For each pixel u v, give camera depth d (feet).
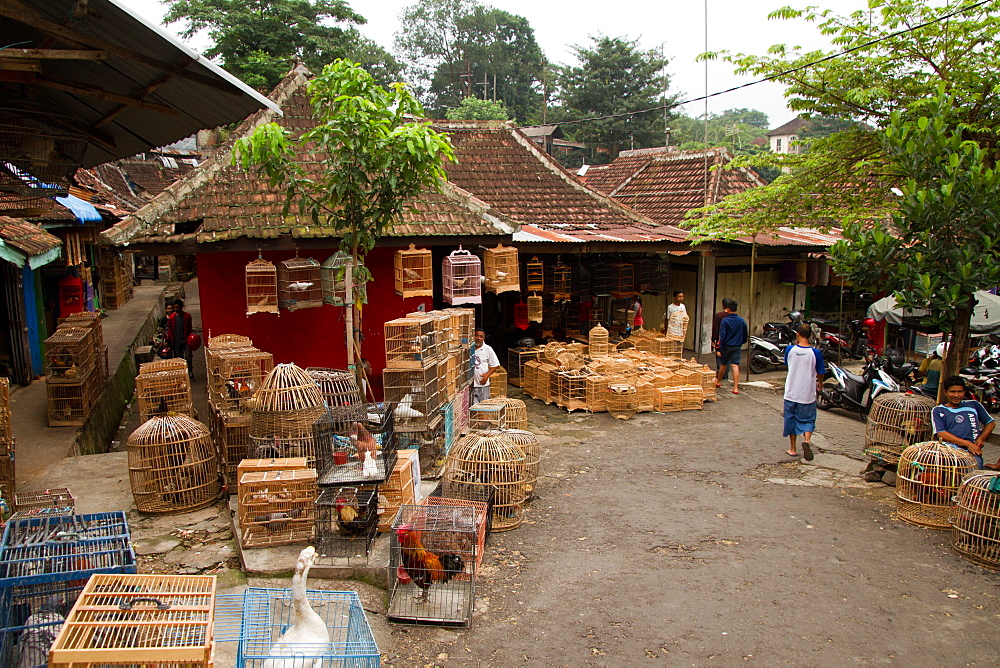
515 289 37.63
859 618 18.66
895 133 27.71
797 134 151.23
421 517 20.59
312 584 19.72
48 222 42.09
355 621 15.93
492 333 50.85
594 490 28.19
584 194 55.26
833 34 40.27
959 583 20.49
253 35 85.35
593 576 21.08
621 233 48.49
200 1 88.38
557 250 44.55
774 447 33.73
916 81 38.32
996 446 33.71
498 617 18.86
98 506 24.47
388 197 26.94
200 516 24.09
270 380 24.35
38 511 17.44
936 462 24.08
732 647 17.38
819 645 17.43
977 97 34.86
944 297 25.67
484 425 31.96
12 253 31.32
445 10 158.61
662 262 52.11
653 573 21.22
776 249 52.85
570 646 17.51
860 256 27.45
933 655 17.02
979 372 40.06
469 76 147.23
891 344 53.01
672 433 36.19
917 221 26.27
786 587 20.30
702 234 45.70
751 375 50.65
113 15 13.14
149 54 14.78
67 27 13.87
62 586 13.99
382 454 21.45
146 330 67.46
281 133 25.64
